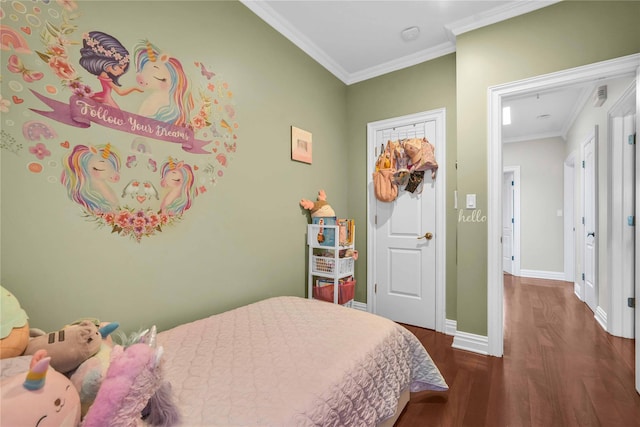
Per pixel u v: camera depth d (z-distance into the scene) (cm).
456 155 261
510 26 217
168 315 158
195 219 172
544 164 500
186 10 167
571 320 295
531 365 204
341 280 259
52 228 118
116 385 64
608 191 263
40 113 115
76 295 125
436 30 243
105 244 133
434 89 274
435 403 163
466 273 232
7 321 81
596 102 276
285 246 239
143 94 147
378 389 124
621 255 254
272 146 227
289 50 244
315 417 88
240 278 200
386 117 302
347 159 328
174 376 102
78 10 125
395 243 297
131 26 142
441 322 268
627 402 161
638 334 169
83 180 126
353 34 248
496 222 221
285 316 165
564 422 146
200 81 174
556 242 491
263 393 92
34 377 59
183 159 165
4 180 107
